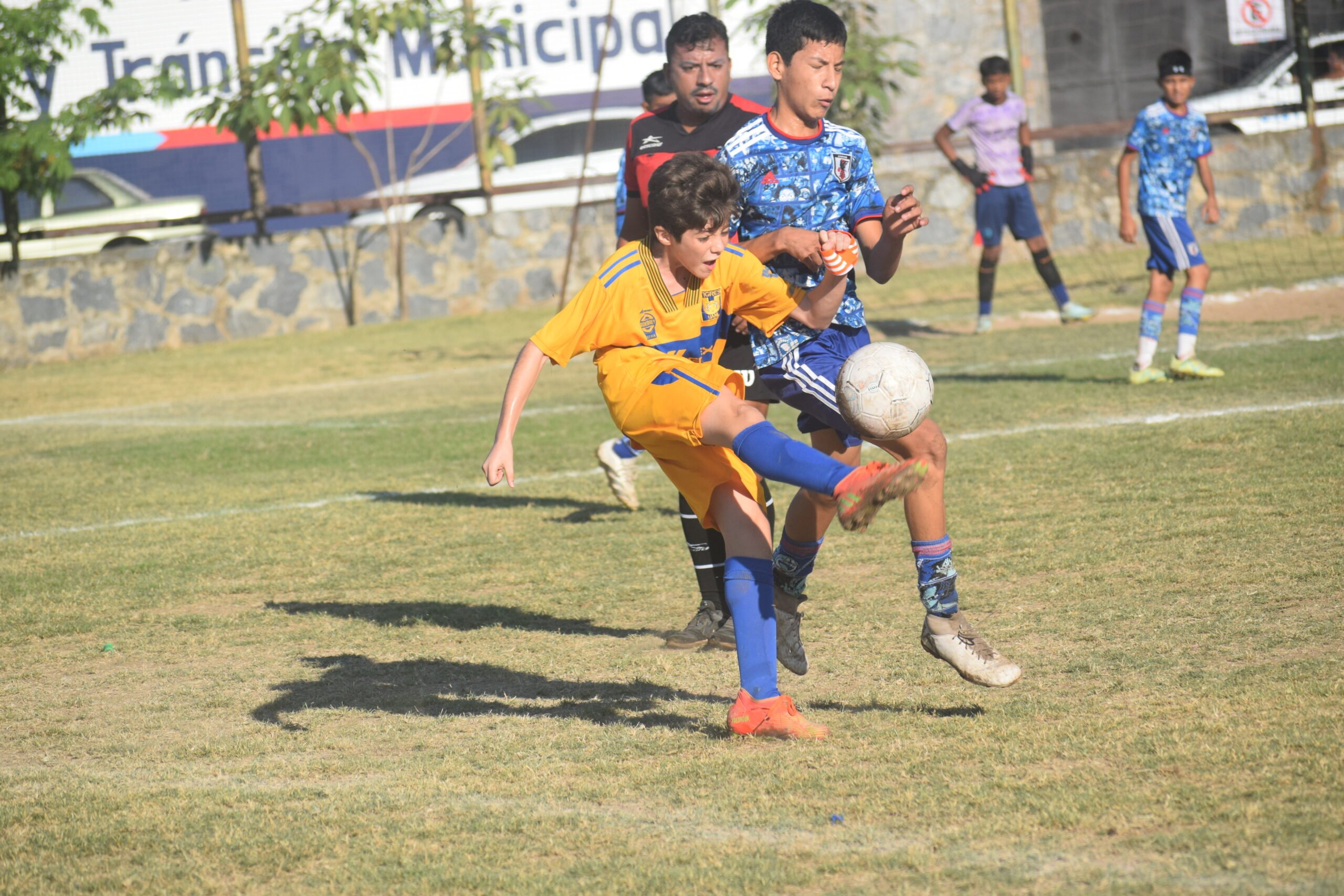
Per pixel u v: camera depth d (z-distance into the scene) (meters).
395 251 59.75
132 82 56.47
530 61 61.06
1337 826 8.39
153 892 8.71
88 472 30.16
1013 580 16.05
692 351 12.02
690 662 14.34
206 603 18.08
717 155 15.59
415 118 60.78
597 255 61.06
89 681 14.60
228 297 58.66
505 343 51.84
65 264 57.41
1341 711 10.51
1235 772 9.42
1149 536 17.36
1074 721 10.94
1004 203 43.12
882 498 9.51
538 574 18.78
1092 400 29.06
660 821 9.48
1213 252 57.47
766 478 10.62
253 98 55.94
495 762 11.10
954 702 12.01
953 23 64.06
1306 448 21.84
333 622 16.69
